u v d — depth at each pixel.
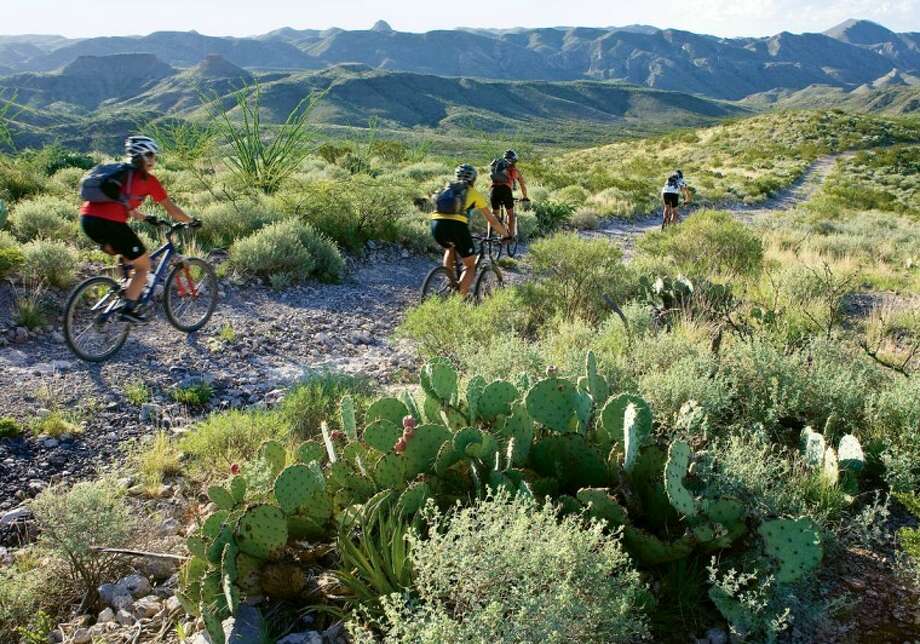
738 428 4.42
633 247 15.90
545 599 2.53
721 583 2.98
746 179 40.28
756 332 6.60
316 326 8.49
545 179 28.48
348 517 3.30
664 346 5.70
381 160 26.42
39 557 3.76
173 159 16.86
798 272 9.53
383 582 2.96
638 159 52.78
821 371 4.90
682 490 3.03
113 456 4.98
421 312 7.20
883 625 2.89
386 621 2.87
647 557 3.09
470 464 3.51
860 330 7.92
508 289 8.70
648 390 4.70
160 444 4.93
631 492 3.39
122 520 3.71
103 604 3.44
